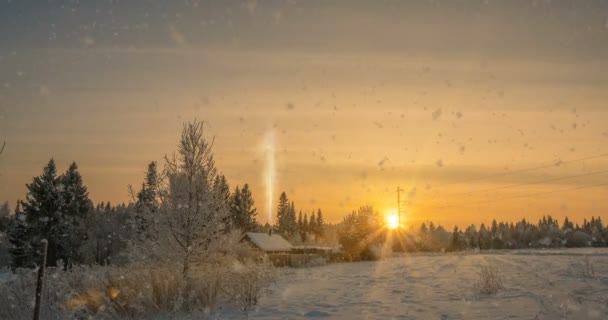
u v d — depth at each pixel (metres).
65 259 39.09
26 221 38.12
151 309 10.69
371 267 30.70
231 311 11.10
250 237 49.72
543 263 28.27
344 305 11.89
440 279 19.06
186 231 15.20
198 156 15.84
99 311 10.55
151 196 15.86
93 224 46.19
